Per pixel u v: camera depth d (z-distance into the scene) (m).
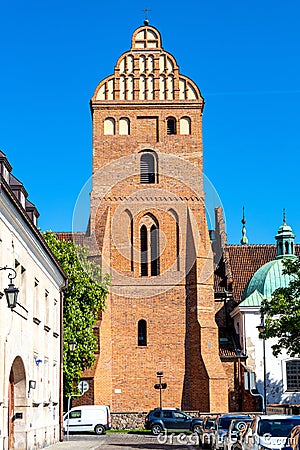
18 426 28.03
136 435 48.44
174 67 57.84
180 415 49.41
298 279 44.81
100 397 53.34
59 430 39.62
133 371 54.94
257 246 71.00
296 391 57.78
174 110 57.12
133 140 56.66
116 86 57.41
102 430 49.50
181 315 55.62
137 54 58.00
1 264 23.52
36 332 31.06
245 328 59.09
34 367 30.38
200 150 56.59
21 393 28.14
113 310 55.31
